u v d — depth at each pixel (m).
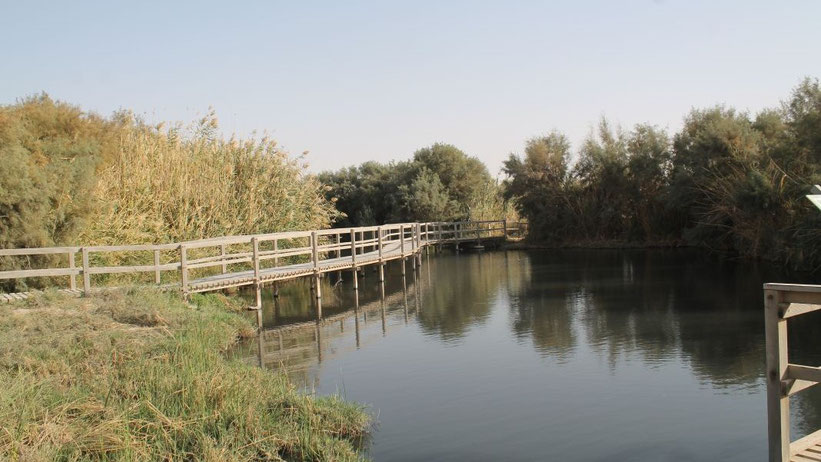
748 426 7.06
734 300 14.73
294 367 10.04
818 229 17.70
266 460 5.97
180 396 6.95
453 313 14.91
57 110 15.46
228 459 5.67
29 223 12.98
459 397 8.37
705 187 25.55
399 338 12.21
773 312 4.67
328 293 19.12
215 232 18.67
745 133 24.72
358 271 25.45
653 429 7.07
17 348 8.23
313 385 8.77
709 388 8.38
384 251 23.22
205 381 7.23
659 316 13.29
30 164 13.15
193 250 17.14
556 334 12.02
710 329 11.82
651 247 30.56
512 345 11.27
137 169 17.11
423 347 11.37
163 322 10.66
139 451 5.64
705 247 26.34
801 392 8.13
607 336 11.63
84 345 8.77
